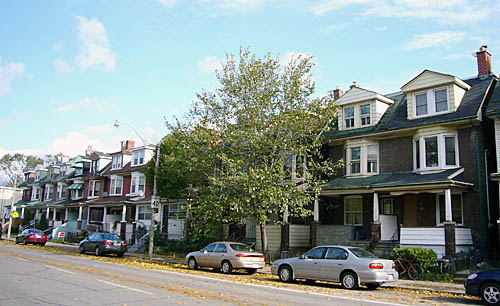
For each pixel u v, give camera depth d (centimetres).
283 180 2320
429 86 2314
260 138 2158
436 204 2242
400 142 2436
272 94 2172
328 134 2762
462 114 2155
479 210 2042
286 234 2517
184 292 1215
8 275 1500
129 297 1105
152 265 2112
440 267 1758
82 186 5394
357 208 2591
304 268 1550
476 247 2019
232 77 2247
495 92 2144
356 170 2583
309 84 2227
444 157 2189
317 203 2489
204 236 2772
